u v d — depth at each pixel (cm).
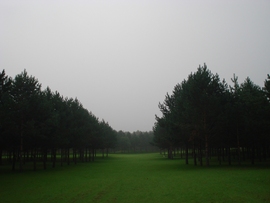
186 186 1800
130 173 2934
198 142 4006
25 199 1485
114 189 1766
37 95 3369
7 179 2520
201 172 2759
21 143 3272
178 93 4650
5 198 1527
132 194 1553
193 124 3541
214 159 5928
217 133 3519
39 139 3459
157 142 7119
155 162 5291
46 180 2397
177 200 1346
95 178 2484
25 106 3181
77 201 1391
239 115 3512
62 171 3403
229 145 3903
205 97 3328
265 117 3341
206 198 1373
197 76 3531
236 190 1573
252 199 1312
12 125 3072
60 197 1521
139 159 6994
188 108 3475
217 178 2173
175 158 7275
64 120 4241
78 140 4859
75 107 5353
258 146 4316
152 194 1534
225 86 3625
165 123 4397
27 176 2792
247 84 4497
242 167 3262
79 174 2942
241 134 3734
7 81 3262
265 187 1652
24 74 3359
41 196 1570
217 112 3378
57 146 4003
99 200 1400
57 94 4531
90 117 6406
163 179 2258
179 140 4072
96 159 7450
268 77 3291
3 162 5788
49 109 3534
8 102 3031
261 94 3612
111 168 3831
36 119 3397
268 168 2995
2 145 3334
